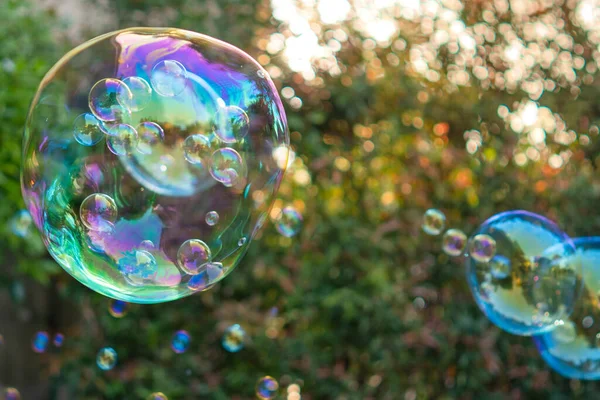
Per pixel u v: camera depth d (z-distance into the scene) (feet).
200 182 3.88
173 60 3.91
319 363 8.47
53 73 4.06
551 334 6.38
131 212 3.81
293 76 8.87
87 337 8.60
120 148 3.80
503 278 5.89
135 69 3.87
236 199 3.99
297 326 8.52
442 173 8.79
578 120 9.23
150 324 8.51
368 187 8.75
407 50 9.06
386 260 8.51
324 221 8.55
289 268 8.59
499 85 9.20
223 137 3.88
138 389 8.30
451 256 8.57
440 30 9.12
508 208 8.77
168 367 8.54
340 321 8.53
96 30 9.62
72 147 3.86
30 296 9.50
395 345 8.34
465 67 9.18
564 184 8.80
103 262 3.86
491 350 8.48
